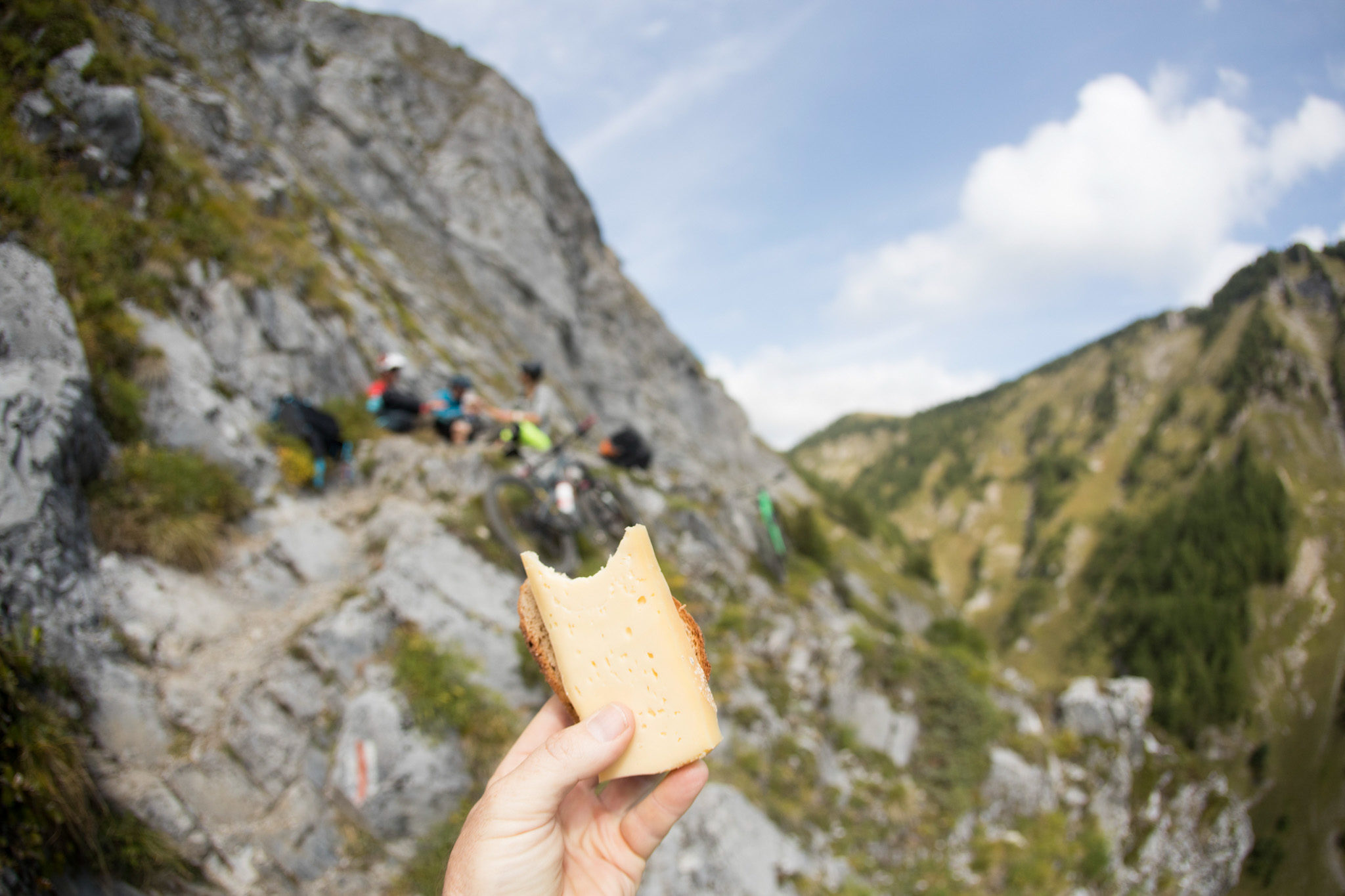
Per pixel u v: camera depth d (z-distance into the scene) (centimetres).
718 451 4138
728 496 1579
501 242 2438
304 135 1947
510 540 724
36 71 649
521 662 619
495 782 146
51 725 349
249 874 396
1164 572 10731
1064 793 1255
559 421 1383
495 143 2598
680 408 3953
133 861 346
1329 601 8962
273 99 1895
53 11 686
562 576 163
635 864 155
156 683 447
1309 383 13375
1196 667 7944
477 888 135
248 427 693
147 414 590
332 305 934
